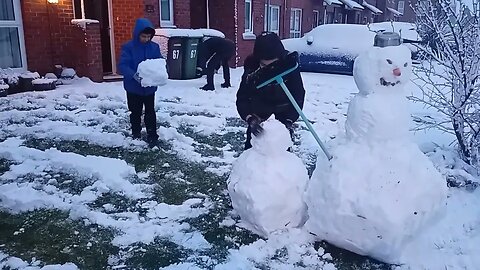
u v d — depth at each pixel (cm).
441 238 325
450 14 445
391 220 274
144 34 536
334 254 309
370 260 303
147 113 557
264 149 326
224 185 441
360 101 304
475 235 329
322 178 306
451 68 446
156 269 293
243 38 1523
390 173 284
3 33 924
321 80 1252
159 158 518
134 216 369
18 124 649
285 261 301
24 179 442
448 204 379
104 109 766
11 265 294
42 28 980
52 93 866
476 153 452
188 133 632
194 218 369
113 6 1136
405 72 295
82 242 327
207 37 1180
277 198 318
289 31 2009
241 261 300
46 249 317
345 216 286
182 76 1148
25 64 964
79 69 1029
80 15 1091
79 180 445
